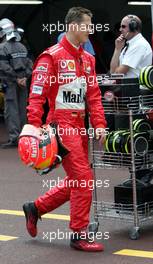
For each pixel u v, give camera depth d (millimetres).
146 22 39281
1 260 14258
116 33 33062
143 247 14898
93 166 15922
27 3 39281
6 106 29953
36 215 15500
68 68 14594
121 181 22156
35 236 15648
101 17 40031
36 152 14188
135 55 19672
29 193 20703
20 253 14727
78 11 14555
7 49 29312
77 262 14008
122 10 39625
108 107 15703
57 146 14469
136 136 15383
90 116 15180
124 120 16188
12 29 29422
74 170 14539
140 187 15695
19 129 30172
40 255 14555
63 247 15086
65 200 15383
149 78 15430
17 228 16719
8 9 41438
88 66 14930
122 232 16031
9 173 24203
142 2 38594
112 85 15562
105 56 35219
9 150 29453
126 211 15758
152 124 16031
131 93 15445
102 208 16141
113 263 13891
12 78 29438
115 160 15633
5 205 19156
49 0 40656
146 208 15742
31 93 14586
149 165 15742
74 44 14641
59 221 17203
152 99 15789
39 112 14500
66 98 14625
